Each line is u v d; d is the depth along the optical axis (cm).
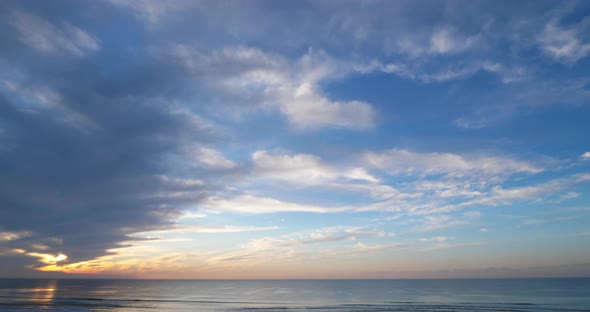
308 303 8138
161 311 6450
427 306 7219
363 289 14825
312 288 16225
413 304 7688
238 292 12925
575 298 9019
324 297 10175
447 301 8406
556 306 7112
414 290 13600
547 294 10556
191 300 9006
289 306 7406
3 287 15712
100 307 7050
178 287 17650
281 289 15288
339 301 8625
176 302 8362
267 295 11169
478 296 9950
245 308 7000
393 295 10750
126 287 17238
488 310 6456
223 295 11150
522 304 7519
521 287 15338
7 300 8550
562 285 17300
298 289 15212
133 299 9194
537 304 7531
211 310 6619
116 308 6900
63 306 7162
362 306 7331
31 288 14912
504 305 7331
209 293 12238
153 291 13438
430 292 12150
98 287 16900
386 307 7094
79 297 9756
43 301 8288
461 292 11944
